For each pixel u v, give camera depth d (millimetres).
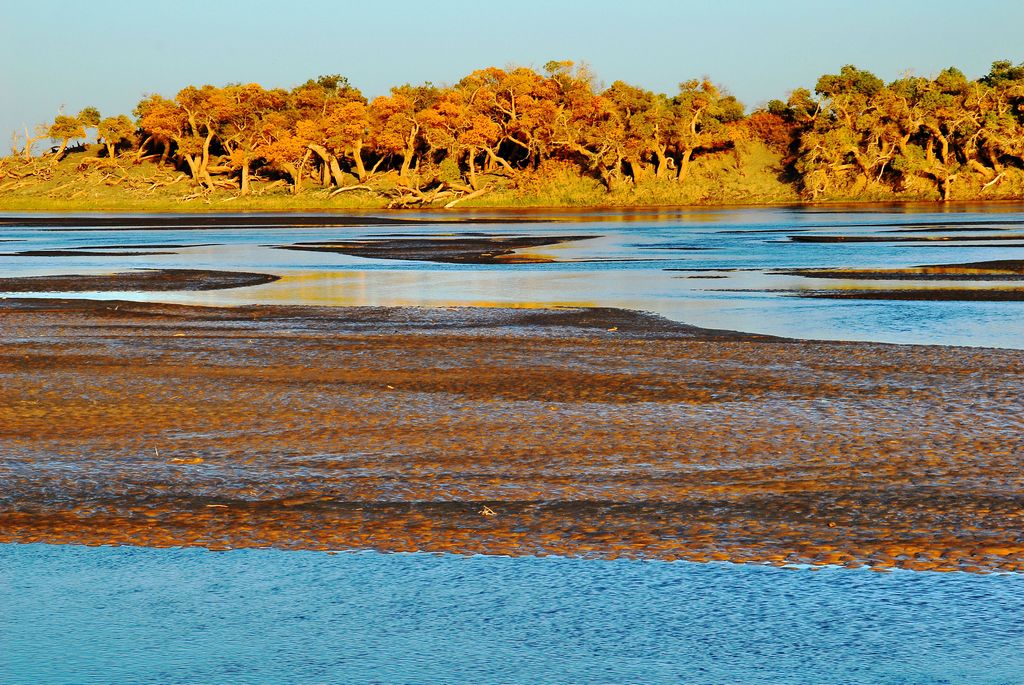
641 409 21172
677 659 9867
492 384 24234
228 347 30625
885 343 30094
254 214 170500
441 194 195625
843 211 149375
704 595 11328
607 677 9555
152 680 9594
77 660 10008
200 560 12656
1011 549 12500
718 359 27484
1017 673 9508
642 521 13828
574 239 90625
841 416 20250
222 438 19078
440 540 13219
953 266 57188
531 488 15453
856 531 13266
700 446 17891
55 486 15922
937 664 9688
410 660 9945
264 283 52094
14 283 52781
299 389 23828
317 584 11836
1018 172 188000
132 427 20125
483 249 78312
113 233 110688
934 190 187875
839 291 45250
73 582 11984
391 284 51188
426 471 16531
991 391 22578
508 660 9914
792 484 15477
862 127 191750
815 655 9898
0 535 13633
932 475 15836
